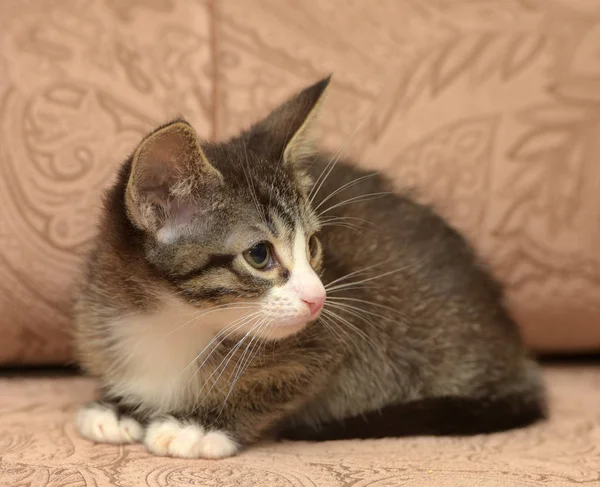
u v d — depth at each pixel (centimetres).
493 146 74
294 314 58
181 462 57
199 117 74
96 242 63
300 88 75
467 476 56
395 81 75
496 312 69
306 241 60
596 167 74
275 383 61
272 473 56
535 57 75
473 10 76
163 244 58
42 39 73
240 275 58
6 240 71
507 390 67
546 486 55
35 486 53
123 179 58
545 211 74
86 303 62
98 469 56
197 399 61
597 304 75
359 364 64
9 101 72
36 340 72
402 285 66
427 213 71
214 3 76
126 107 73
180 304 58
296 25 76
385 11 76
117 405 62
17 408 65
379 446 61
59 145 72
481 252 74
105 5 74
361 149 74
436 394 66
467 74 75
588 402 69
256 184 59
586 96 75
